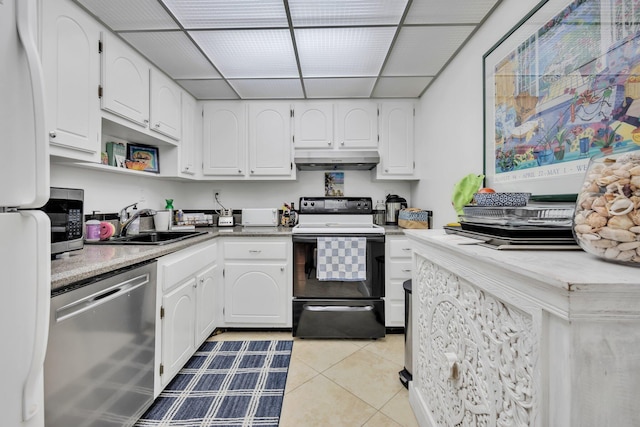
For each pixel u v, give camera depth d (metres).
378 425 1.35
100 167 1.68
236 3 1.42
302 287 2.28
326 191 3.00
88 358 1.02
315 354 2.00
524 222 0.87
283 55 1.92
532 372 0.59
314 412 1.43
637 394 0.49
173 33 1.65
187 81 2.27
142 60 1.88
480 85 1.61
